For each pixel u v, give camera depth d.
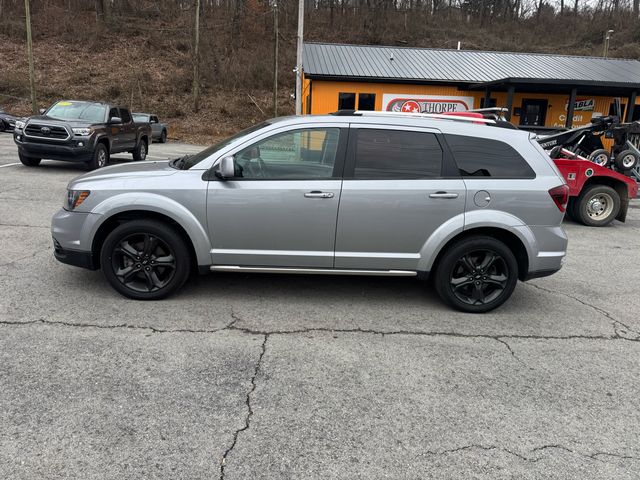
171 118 31.14
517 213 4.66
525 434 3.01
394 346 4.09
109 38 38.31
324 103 21.14
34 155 12.24
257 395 3.30
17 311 4.38
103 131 13.02
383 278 5.77
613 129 11.21
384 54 23.58
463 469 2.68
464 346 4.15
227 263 4.66
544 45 53.75
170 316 4.44
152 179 4.57
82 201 4.57
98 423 2.93
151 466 2.60
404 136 4.67
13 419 2.92
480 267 4.77
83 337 3.97
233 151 4.56
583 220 9.87
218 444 2.80
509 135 4.80
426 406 3.26
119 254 4.65
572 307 5.20
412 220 4.59
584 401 3.40
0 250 6.03
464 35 52.03
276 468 2.63
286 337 4.16
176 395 3.25
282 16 44.38
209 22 41.34
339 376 3.58
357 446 2.83
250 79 34.78
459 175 4.65
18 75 32.81
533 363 3.92
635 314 5.07
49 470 2.54
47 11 39.75
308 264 4.68
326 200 4.52
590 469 2.72
